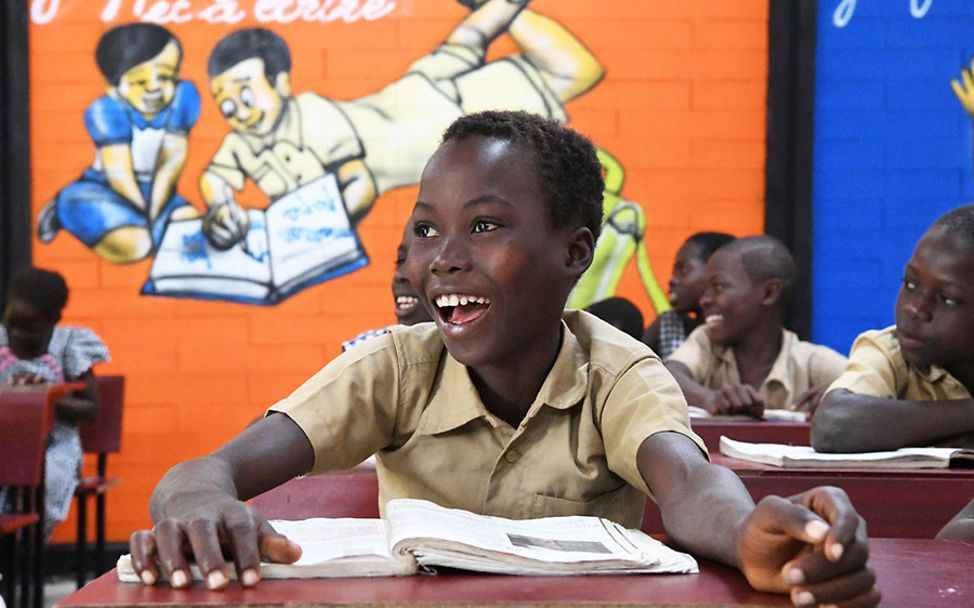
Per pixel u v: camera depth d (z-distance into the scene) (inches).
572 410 51.4
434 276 47.5
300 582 36.3
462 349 47.8
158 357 177.3
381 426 52.3
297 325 177.5
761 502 34.6
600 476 51.0
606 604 33.2
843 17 172.4
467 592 34.5
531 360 50.4
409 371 52.5
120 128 175.9
